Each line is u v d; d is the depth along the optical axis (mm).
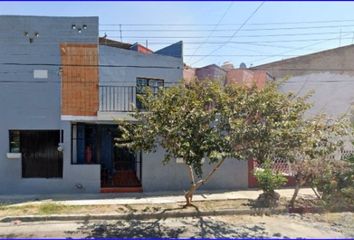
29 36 15711
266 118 10609
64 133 15688
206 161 16359
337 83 23453
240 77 21188
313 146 11727
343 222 11461
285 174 16812
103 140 18406
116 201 13883
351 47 23250
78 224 11188
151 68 17156
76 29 15984
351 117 22125
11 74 15625
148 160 16062
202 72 20953
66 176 15570
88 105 15945
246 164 16828
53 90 15781
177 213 12188
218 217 12133
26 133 15805
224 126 10781
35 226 10945
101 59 16156
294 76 24641
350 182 13258
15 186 15430
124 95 16406
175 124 10742
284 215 12422
